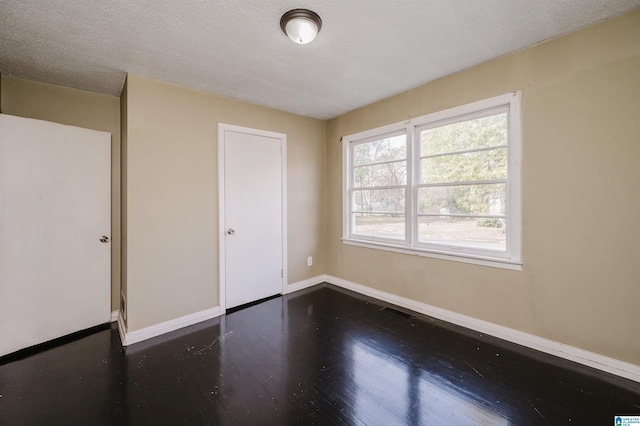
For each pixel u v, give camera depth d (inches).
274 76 101.9
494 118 97.3
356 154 146.6
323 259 161.0
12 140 88.0
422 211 118.2
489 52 88.8
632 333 72.1
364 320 110.7
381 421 60.2
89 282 104.9
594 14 71.3
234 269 123.2
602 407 63.5
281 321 110.4
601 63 75.0
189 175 109.3
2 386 72.4
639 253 71.1
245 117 126.1
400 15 69.4
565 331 82.1
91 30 72.7
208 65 92.5
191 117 109.9
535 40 82.7
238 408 64.2
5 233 86.9
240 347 91.1
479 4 66.1
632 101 71.1
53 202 96.1
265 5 64.6
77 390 70.6
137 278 97.1
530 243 88.0
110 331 103.7
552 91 82.8
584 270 78.7
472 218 103.3
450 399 66.6
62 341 95.9
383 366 80.0
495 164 97.2
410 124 118.0
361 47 84.0
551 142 83.4
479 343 91.9
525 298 89.3
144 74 97.5
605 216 75.4
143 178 98.3
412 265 120.0
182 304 107.3
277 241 138.9
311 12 66.6
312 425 59.2
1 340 85.7
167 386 72.0
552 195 83.5
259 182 131.3
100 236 107.4
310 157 152.7
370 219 140.3
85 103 108.6
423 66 97.2
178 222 106.3
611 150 74.2
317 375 76.2
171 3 63.2
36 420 61.0
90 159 104.8
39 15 66.2
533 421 59.8
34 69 92.3
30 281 91.4
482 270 98.7
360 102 131.3
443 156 110.7
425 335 97.9
